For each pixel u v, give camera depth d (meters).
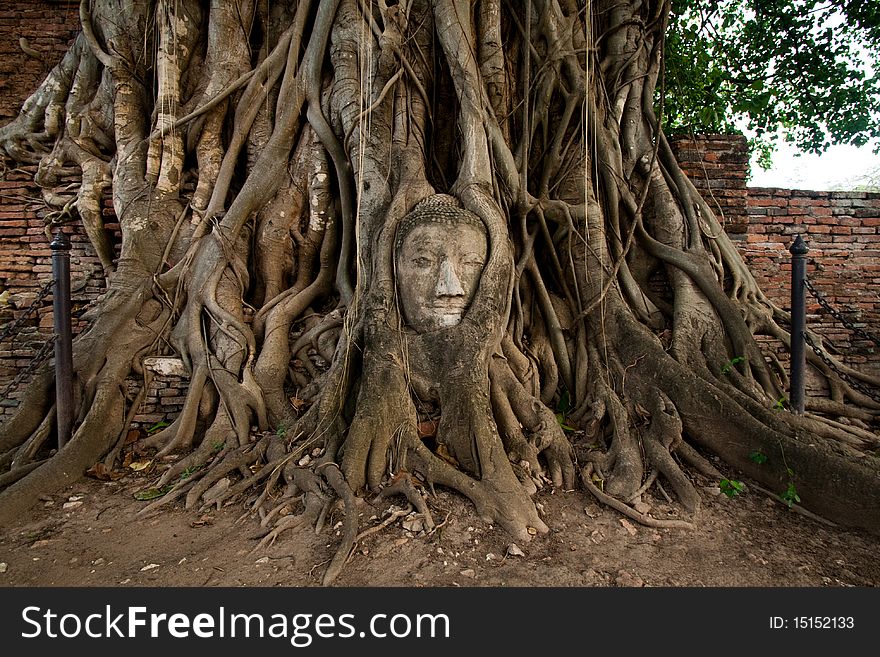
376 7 4.71
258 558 2.79
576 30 5.22
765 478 3.53
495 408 3.78
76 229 5.61
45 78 6.06
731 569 2.77
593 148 4.98
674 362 4.10
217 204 4.88
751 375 4.38
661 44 5.10
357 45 4.79
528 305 4.74
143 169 5.04
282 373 4.41
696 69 7.16
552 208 4.80
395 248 4.05
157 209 4.89
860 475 3.16
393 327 3.90
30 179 5.82
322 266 4.97
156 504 3.36
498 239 4.03
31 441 3.91
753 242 5.95
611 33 5.50
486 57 4.74
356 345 3.99
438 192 4.74
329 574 2.59
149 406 4.44
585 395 4.37
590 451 3.82
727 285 5.17
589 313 4.55
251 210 4.88
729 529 3.15
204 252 4.71
